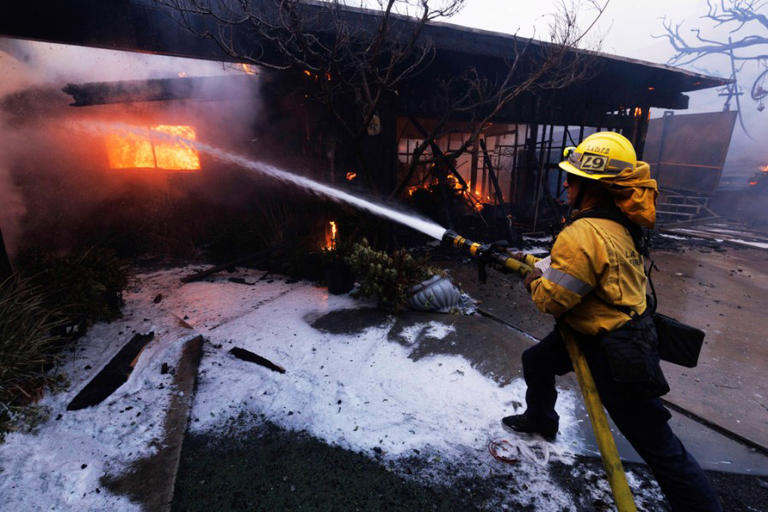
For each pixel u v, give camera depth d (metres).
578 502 1.96
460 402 2.72
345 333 3.69
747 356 3.50
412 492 2.01
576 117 8.05
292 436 2.39
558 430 2.45
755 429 2.51
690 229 10.09
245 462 2.19
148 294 4.71
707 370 3.26
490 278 5.55
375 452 2.28
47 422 2.36
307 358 3.26
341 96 5.54
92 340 3.34
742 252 7.56
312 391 2.82
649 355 1.51
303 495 1.98
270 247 5.87
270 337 3.61
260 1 4.07
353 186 6.00
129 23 3.96
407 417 2.57
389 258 4.24
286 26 3.68
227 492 1.99
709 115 12.12
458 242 2.26
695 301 4.89
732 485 2.09
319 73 4.27
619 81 8.20
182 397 2.69
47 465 2.05
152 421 2.44
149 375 2.89
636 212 1.51
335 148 5.75
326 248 4.74
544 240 8.11
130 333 3.52
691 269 6.33
